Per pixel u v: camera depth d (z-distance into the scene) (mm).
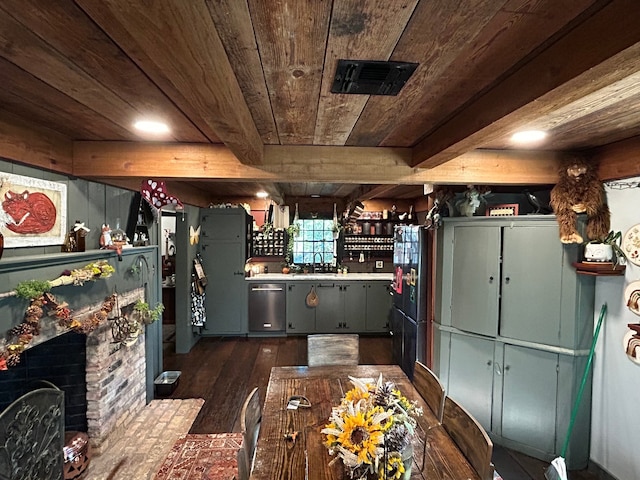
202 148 2340
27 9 853
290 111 1665
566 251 2641
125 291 3090
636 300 2281
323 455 1624
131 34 776
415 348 3871
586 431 2717
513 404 2902
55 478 2191
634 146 2137
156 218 3939
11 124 1730
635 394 2355
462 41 1039
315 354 2896
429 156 2084
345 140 2232
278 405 2105
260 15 907
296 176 2377
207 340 5629
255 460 1588
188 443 2922
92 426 2734
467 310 3121
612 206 2469
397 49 1084
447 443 1750
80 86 1350
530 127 1924
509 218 2871
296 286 5832
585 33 947
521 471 2654
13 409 1852
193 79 1008
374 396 1592
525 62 1175
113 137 2205
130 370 3240
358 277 6078
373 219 6445
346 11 887
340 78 1292
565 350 2660
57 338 2695
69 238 2336
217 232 5617
